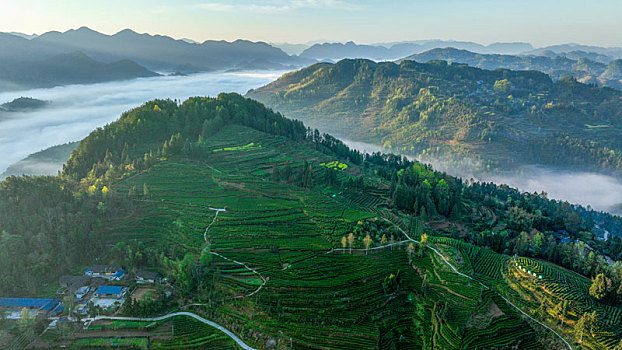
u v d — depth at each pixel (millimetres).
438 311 131375
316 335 119312
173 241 164750
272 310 127000
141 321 123438
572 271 176500
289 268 147500
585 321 125438
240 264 149125
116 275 144000
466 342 118562
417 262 157125
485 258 169000
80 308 128125
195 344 115250
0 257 140500
